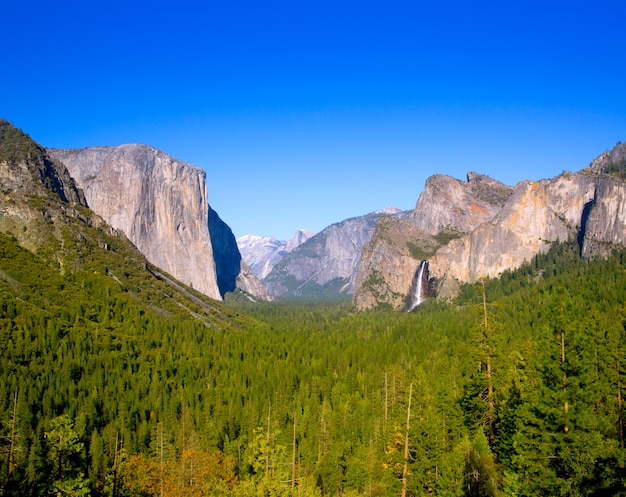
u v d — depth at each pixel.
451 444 69.06
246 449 97.25
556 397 49.66
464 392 72.00
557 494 47.19
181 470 86.81
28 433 96.12
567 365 49.91
